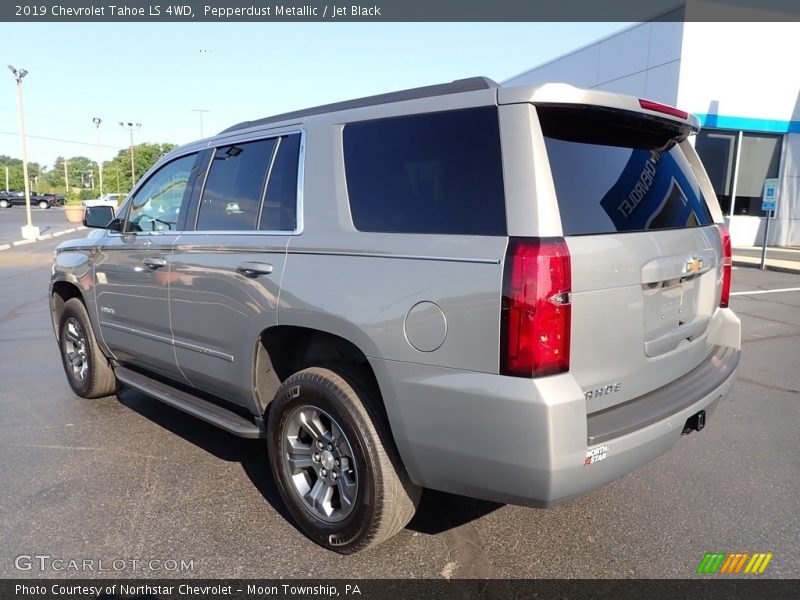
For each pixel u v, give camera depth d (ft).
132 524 10.45
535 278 7.25
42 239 83.30
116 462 12.90
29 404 16.60
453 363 7.86
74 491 11.61
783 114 59.31
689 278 9.76
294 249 9.84
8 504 11.12
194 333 12.02
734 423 15.14
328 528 9.54
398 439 8.54
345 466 9.41
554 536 10.14
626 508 11.03
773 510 10.96
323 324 9.21
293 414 9.96
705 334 10.56
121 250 14.05
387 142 9.22
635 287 8.34
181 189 13.01
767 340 23.84
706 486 11.85
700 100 55.83
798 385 18.19
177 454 13.32
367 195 9.28
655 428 8.36
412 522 10.59
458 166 8.27
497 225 7.70
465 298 7.70
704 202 11.04
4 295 36.29
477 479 7.98
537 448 7.34
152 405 16.49
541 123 7.97
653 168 9.67
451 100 8.52
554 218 7.51
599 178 8.44
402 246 8.48
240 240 10.88
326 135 10.07
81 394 16.85
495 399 7.48
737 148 59.11
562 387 7.36
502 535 10.18
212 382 11.93
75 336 16.83
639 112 8.75
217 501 11.27
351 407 8.95
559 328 7.37
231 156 11.91
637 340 8.52
